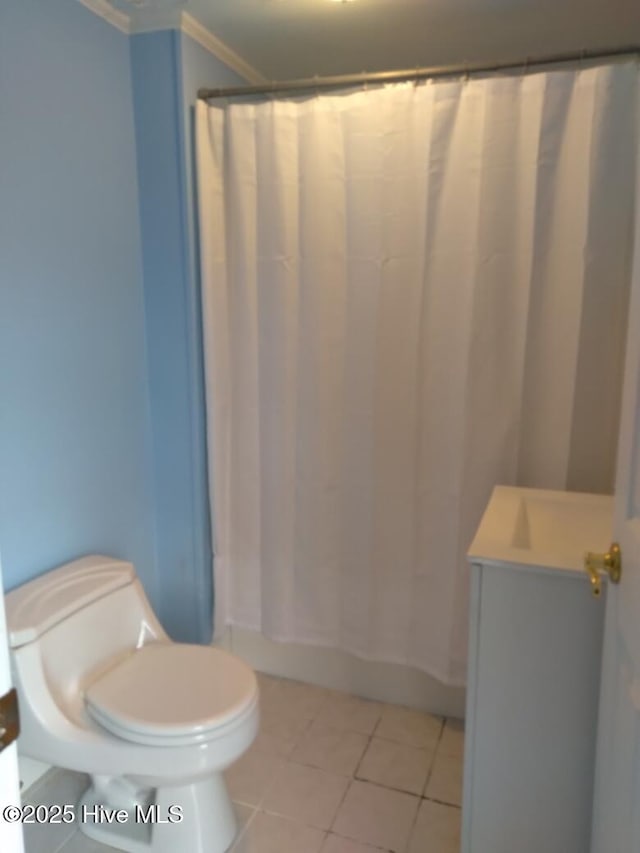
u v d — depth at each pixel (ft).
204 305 6.81
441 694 7.00
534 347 6.08
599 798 3.84
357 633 6.95
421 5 6.03
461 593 6.48
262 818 5.55
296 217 6.54
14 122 5.16
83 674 5.29
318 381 6.65
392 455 6.57
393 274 6.27
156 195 6.70
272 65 7.48
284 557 7.12
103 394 6.42
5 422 5.26
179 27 6.24
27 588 5.36
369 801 5.76
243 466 7.18
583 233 5.79
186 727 4.59
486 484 6.33
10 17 5.06
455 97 5.83
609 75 5.47
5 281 5.17
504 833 4.58
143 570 7.29
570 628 4.16
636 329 3.36
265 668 7.75
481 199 5.89
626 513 3.42
